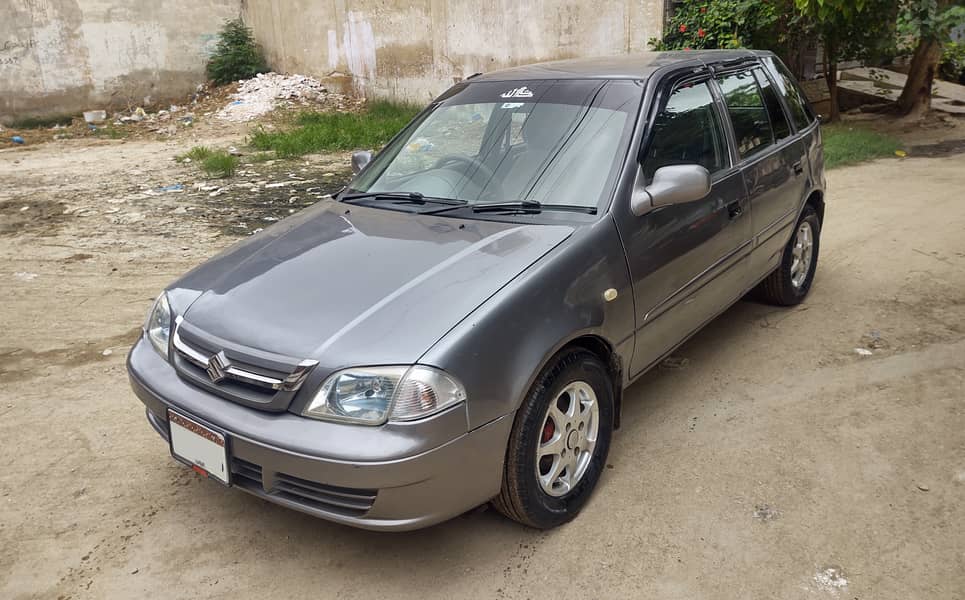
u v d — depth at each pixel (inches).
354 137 476.1
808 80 514.9
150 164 443.2
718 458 135.3
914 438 138.5
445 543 116.4
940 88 551.5
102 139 554.6
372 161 163.0
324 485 99.5
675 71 151.4
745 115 169.2
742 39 434.3
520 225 125.2
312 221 140.3
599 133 136.8
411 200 141.1
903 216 277.3
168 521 123.9
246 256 130.0
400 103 585.3
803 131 193.5
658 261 132.0
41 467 140.0
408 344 99.3
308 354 100.5
